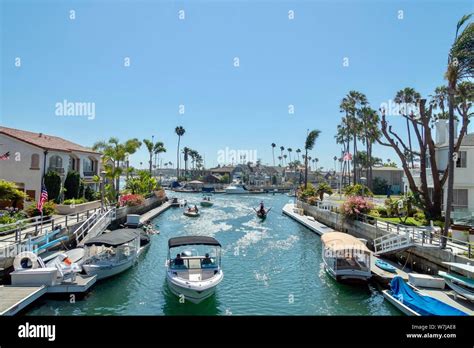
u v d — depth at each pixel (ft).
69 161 127.85
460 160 104.53
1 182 83.30
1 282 55.62
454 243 69.56
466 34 66.49
